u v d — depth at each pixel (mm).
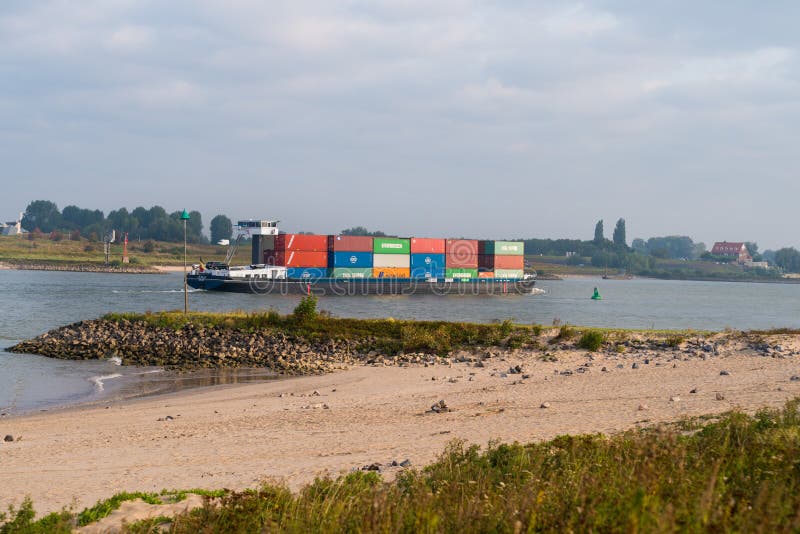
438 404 25172
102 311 88875
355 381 34688
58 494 15070
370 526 9172
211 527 10406
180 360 44938
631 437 15883
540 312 104812
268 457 18391
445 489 11422
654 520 7770
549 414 22594
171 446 20312
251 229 136000
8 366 43000
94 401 31875
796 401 18875
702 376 29562
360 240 129875
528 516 8859
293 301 109875
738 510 8508
